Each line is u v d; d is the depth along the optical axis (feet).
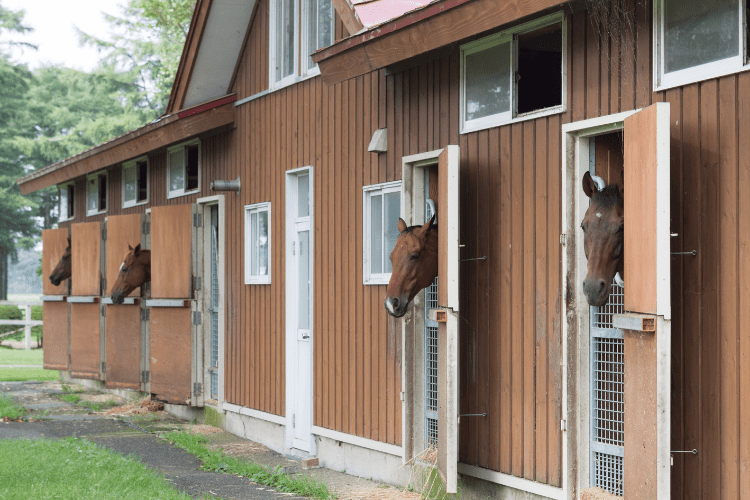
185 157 38.14
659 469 13.85
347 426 26.18
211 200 35.37
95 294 43.91
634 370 14.96
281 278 30.30
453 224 19.40
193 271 35.86
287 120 30.19
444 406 19.74
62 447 27.55
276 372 30.42
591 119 17.20
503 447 19.74
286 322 29.76
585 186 16.33
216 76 35.65
